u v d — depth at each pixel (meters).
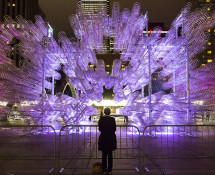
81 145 10.05
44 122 14.87
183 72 16.02
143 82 16.09
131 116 14.89
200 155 7.98
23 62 15.06
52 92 17.47
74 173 6.04
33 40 14.84
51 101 15.48
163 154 8.16
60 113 15.04
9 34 14.51
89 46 15.23
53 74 17.22
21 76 14.60
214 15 12.95
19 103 14.99
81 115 14.87
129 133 14.66
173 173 6.02
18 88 14.25
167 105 14.41
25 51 14.99
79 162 7.12
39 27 14.95
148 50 14.84
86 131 15.82
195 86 14.88
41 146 9.88
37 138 12.45
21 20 14.21
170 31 14.56
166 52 15.64
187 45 14.54
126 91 16.08
